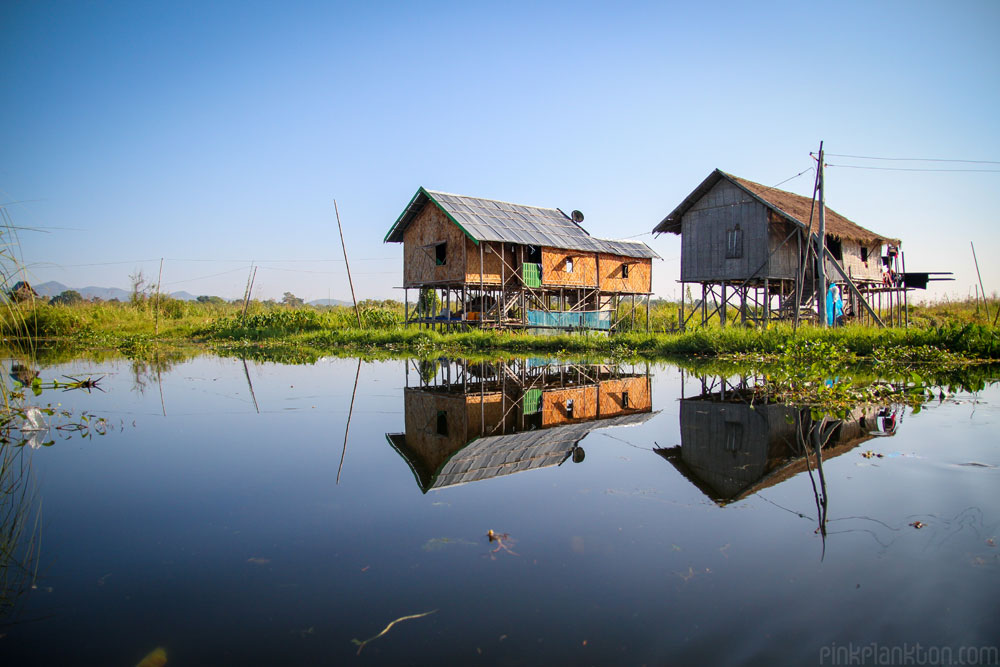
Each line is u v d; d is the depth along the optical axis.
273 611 2.63
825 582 2.79
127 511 3.95
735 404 8.07
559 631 2.41
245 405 8.53
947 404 7.47
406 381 11.60
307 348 22.64
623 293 27.19
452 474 4.81
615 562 3.06
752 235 19.30
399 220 24.41
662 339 18.23
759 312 22.28
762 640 2.31
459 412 7.98
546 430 6.70
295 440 6.17
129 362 16.39
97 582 2.93
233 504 4.08
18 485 4.57
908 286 23.50
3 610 2.66
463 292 23.56
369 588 2.83
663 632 2.39
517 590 2.78
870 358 13.09
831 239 20.06
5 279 6.47
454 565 3.06
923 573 2.85
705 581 2.83
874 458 4.94
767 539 3.31
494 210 23.64
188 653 2.30
